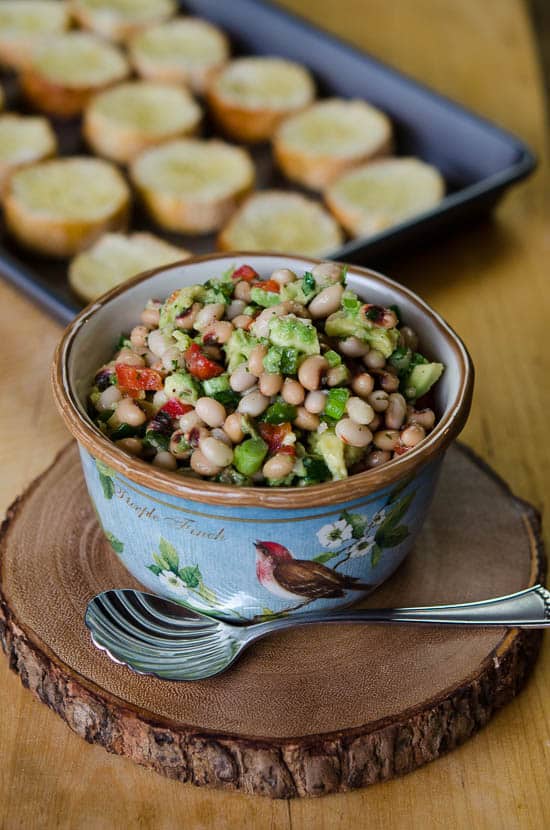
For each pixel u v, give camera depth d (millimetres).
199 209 892
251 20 1053
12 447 738
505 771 623
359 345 619
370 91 991
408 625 639
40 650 624
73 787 613
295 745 602
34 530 666
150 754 610
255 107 973
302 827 606
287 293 632
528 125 979
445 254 876
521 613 634
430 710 611
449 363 636
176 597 630
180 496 586
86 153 973
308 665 625
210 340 622
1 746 622
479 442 749
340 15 1085
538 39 1540
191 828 605
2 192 920
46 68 1001
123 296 649
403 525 618
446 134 950
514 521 679
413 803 613
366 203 898
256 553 603
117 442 610
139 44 1039
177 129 959
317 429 609
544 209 917
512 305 842
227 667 619
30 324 815
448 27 1077
